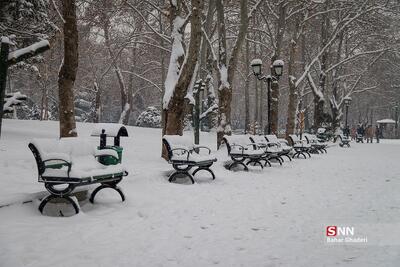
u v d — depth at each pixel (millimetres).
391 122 56594
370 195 9219
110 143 19438
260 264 4566
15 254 4539
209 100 32656
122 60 48781
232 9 29125
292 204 8039
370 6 28312
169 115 13453
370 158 20203
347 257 4855
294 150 21297
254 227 6203
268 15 29016
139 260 4602
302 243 5418
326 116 37562
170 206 7484
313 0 24891
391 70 56188
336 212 7367
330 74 44750
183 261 4617
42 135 18750
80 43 35562
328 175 12883
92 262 4469
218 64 18578
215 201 8117
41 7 18500
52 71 34594
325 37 33625
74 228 5695
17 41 18391
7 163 9961
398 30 34438
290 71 26547
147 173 10250
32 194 6641
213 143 24656
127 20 35812
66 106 11016
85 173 6445
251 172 12828
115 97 59688
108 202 7402
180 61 14234
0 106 8867
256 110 43625
